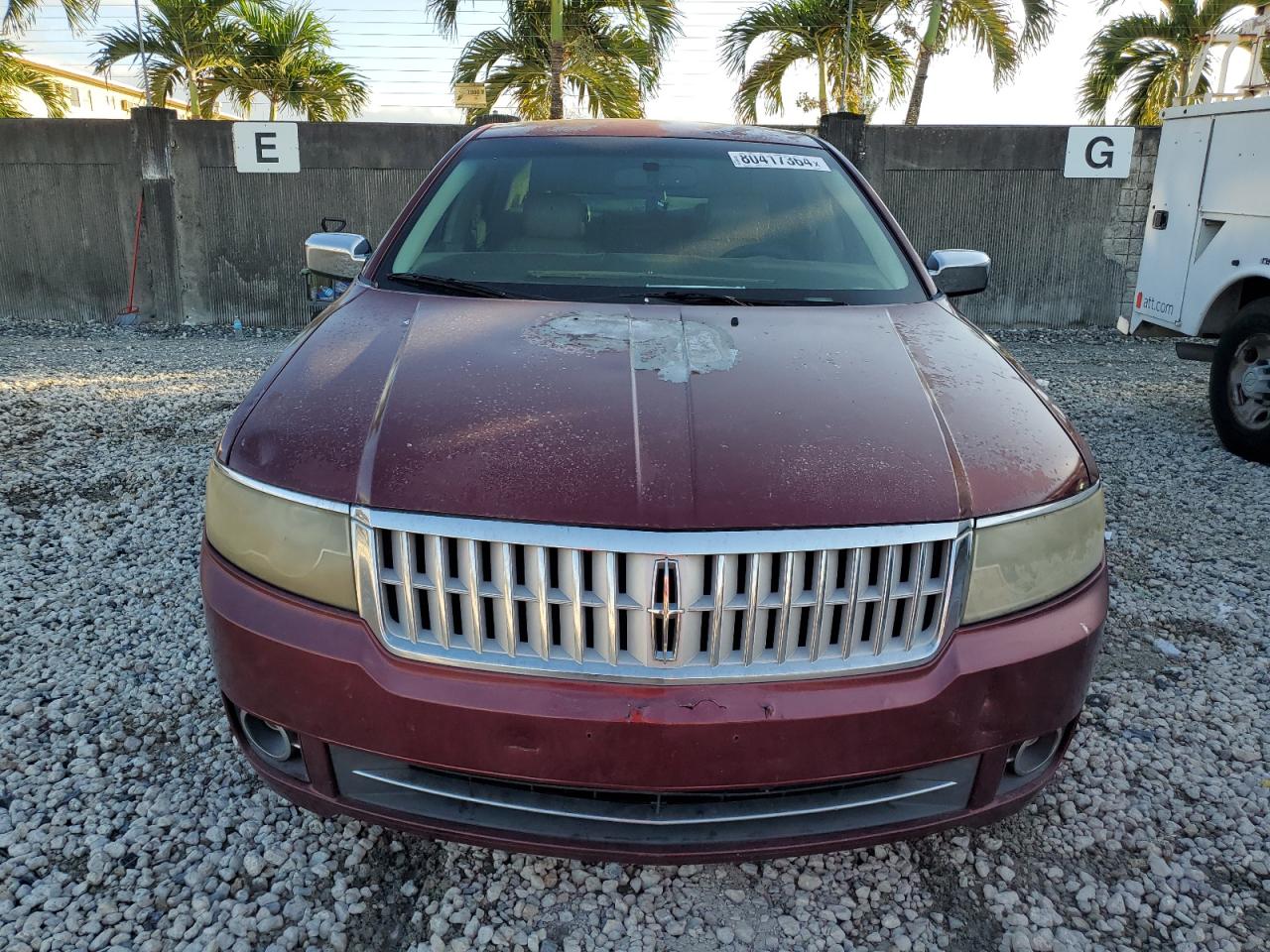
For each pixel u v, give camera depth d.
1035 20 15.68
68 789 2.59
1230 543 4.61
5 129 11.16
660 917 2.24
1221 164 6.02
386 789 2.04
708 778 1.88
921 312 2.90
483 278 3.01
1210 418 7.07
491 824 1.98
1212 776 2.80
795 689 1.89
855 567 1.88
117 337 10.70
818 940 2.19
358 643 1.95
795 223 3.30
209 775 2.67
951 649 1.97
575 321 2.62
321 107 20.72
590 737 1.86
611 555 1.84
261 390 2.39
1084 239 11.55
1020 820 2.60
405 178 11.38
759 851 1.96
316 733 2.00
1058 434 2.30
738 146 3.64
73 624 3.50
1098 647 2.17
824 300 2.92
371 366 2.36
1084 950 2.17
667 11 14.62
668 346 2.45
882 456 2.03
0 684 3.08
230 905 2.21
